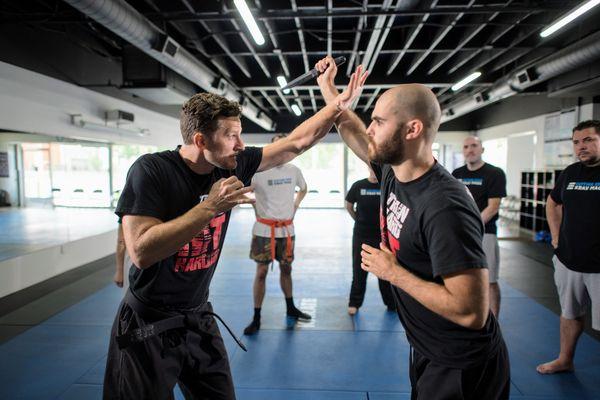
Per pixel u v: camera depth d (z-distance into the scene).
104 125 6.43
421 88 1.24
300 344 3.24
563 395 2.49
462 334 1.32
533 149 11.17
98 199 7.35
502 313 3.92
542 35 4.25
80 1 3.11
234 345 3.23
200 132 1.33
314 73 1.83
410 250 1.33
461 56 6.39
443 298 1.16
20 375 2.79
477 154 3.24
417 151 1.27
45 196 7.03
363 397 2.51
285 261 3.63
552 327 3.57
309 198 15.27
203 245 1.49
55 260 5.45
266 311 4.00
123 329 1.48
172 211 1.42
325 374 2.78
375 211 3.72
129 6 3.72
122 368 1.45
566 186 2.54
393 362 2.94
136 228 1.27
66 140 6.54
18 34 4.64
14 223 6.87
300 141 1.80
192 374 1.59
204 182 1.50
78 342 3.33
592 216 2.39
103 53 6.34
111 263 6.30
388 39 5.77
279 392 2.56
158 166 1.39
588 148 2.36
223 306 4.16
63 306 4.23
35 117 4.91
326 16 4.23
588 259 2.42
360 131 1.76
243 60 6.57
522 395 2.49
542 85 8.05
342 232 9.27
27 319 3.86
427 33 5.48
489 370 1.34
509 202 11.21
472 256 1.12
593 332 3.40
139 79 5.78
